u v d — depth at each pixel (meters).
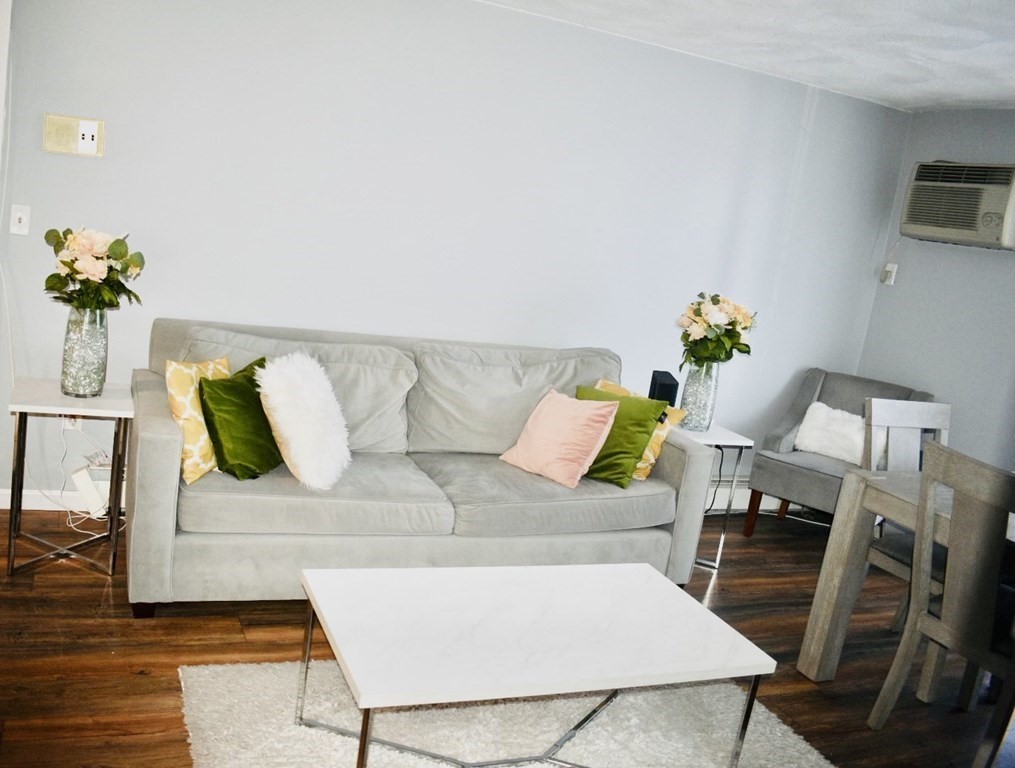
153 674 2.51
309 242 3.76
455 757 2.35
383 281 3.92
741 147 4.55
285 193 3.67
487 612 2.30
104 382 3.15
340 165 3.73
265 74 3.54
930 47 3.54
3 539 3.25
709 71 4.36
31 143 3.29
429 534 3.07
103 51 3.31
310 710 2.45
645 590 2.61
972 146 4.67
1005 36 3.24
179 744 2.22
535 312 4.26
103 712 2.30
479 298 4.12
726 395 4.91
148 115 3.42
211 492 2.77
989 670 2.49
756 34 3.76
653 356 4.60
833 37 3.62
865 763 2.63
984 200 4.42
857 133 4.86
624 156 4.27
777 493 4.41
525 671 2.03
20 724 2.20
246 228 3.65
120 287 3.05
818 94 4.68
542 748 2.46
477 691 1.93
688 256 4.56
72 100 3.32
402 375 3.53
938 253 4.82
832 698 3.00
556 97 4.06
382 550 3.00
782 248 4.82
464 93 3.88
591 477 3.48
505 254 4.13
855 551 2.99
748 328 3.99
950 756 2.75
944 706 3.07
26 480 3.56
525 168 4.07
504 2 3.81
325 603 2.21
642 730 2.63
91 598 2.89
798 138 4.69
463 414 3.62
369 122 3.74
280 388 2.93
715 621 2.46
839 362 5.18
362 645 2.03
